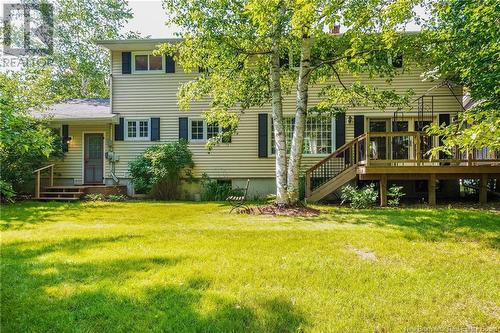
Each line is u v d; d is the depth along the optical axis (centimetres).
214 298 304
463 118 423
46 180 1395
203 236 566
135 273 371
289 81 1134
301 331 250
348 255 446
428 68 1221
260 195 1344
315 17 609
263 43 965
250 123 1356
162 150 1284
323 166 1284
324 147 1317
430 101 1291
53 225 702
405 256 443
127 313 278
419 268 392
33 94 1236
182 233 595
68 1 2333
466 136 374
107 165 1398
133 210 958
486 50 732
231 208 985
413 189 1249
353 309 283
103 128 1414
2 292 320
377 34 895
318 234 575
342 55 970
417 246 494
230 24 890
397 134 1004
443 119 1287
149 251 465
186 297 307
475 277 362
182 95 1055
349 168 1084
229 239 542
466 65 831
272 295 310
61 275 366
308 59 927
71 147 1420
